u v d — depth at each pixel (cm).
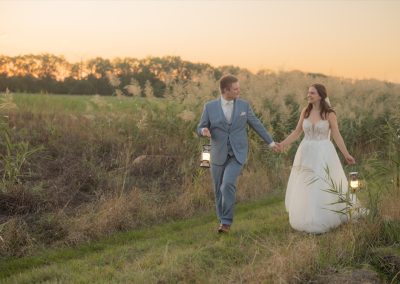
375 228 590
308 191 667
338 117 1316
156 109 1166
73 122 1245
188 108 1142
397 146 833
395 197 684
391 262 516
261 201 895
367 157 1228
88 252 616
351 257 527
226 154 671
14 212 702
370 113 1452
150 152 1062
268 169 1046
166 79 1265
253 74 1453
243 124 674
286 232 674
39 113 1340
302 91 1362
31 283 511
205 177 902
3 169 835
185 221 761
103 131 1142
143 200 787
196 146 1046
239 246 601
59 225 668
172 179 938
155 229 714
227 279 498
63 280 511
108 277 519
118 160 988
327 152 680
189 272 512
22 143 802
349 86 1769
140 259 568
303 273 485
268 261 511
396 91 1702
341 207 666
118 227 705
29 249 606
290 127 1221
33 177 859
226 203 669
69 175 866
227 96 667
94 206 747
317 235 654
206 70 1332
